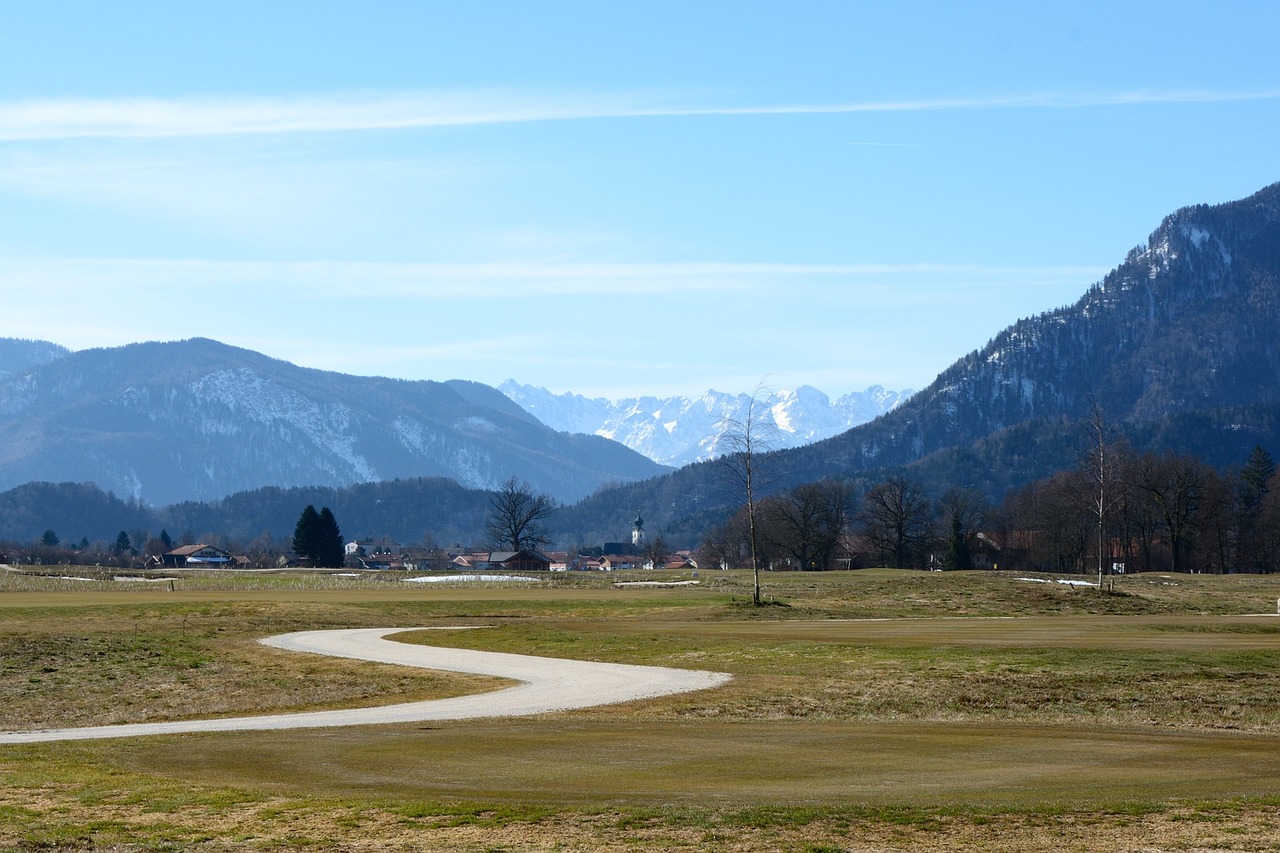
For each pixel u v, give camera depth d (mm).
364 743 28734
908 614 78375
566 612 77625
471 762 25844
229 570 161375
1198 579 122688
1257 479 182625
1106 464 96375
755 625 66125
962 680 40000
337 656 51969
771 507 172750
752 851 18297
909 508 177875
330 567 193875
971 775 23906
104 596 90750
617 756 26578
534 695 39125
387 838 19328
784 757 26375
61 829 20344
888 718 34875
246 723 34375
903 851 18156
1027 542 185250
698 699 37750
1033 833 19000
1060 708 36000
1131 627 60875
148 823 20656
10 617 70062
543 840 19016
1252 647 45750
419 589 107562
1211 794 21578
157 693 44688
